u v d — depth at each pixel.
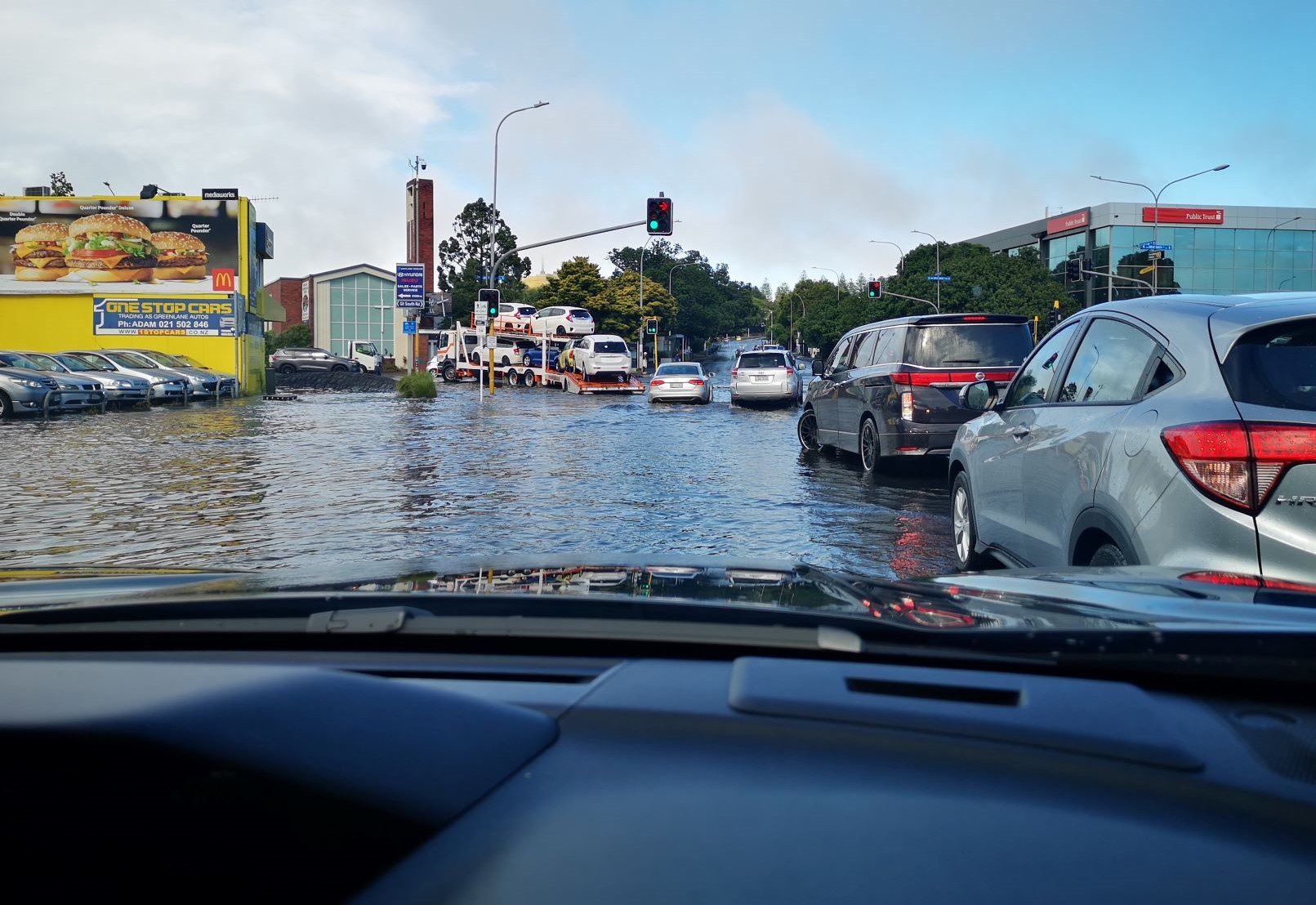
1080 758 0.88
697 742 0.88
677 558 2.23
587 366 35.09
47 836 0.65
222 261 35.88
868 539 7.17
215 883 0.67
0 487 10.10
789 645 1.18
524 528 7.60
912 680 1.05
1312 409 3.05
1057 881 0.71
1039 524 4.45
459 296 88.31
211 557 6.51
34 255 35.38
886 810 0.78
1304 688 1.15
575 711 0.95
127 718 0.67
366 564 2.09
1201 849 0.77
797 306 151.25
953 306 74.06
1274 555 2.97
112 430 18.12
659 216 27.14
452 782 0.76
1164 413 3.38
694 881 0.68
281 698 0.76
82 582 1.93
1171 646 1.18
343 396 35.34
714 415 23.05
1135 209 72.19
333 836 0.69
